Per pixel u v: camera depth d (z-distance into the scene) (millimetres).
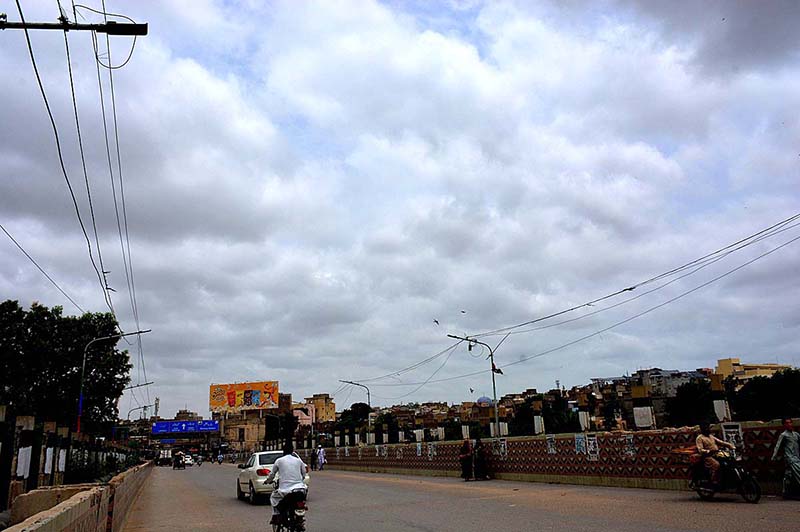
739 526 10492
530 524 12312
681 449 15609
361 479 33625
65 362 43531
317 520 14727
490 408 57094
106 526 9453
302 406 130125
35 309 43656
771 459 14836
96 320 45438
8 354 41844
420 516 14766
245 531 13750
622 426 20906
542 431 25938
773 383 46438
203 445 128250
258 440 126500
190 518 16844
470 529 12086
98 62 9656
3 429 15430
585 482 21750
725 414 18047
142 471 33781
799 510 11969
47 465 19234
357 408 115125
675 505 13984
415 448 37438
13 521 8844
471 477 29156
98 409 47156
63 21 8727
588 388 93812
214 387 108188
